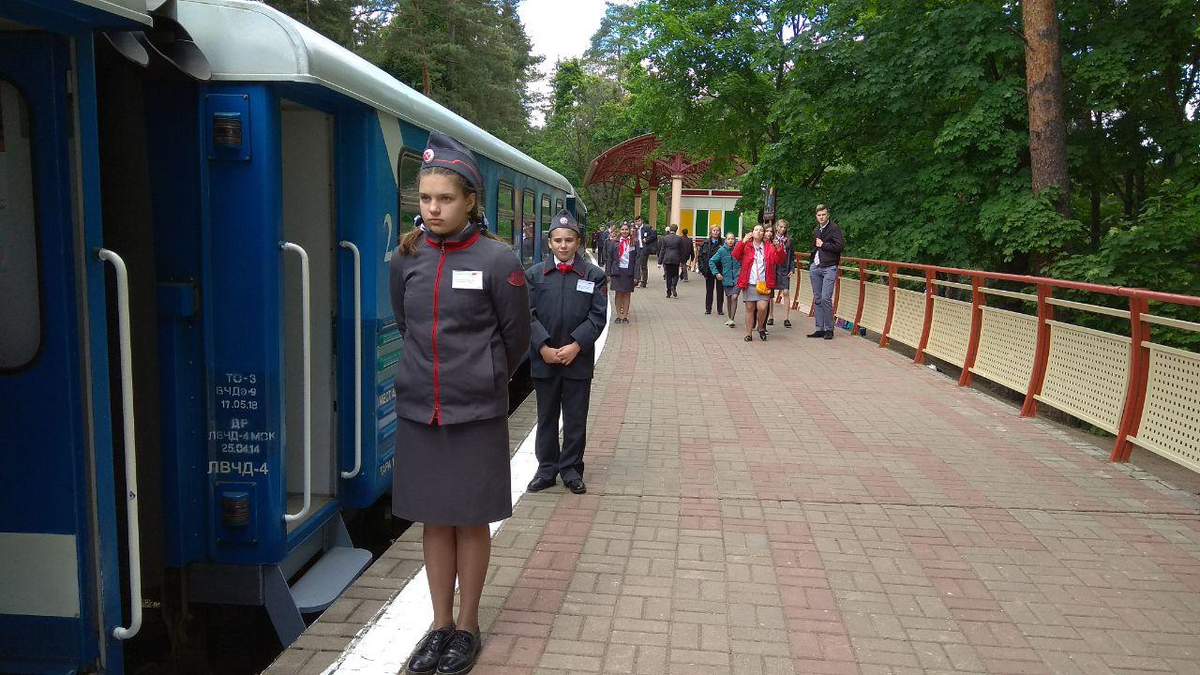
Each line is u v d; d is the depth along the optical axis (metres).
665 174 39.62
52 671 3.03
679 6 23.53
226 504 3.88
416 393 3.13
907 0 15.56
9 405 2.91
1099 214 15.98
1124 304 11.95
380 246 4.65
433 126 5.60
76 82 2.82
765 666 3.26
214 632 4.44
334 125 4.43
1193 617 3.69
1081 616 3.70
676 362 10.83
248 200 3.75
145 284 3.56
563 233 5.26
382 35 35.06
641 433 7.03
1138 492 5.46
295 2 26.41
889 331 12.11
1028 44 12.82
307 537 4.23
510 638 3.47
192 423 3.86
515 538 4.61
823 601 3.84
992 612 3.73
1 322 2.88
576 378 5.38
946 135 13.98
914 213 15.40
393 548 4.55
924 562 4.30
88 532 2.97
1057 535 4.68
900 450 6.50
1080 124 14.94
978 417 7.66
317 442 4.60
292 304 4.48
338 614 3.71
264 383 3.83
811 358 11.18
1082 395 6.88
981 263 14.93
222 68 3.69
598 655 3.33
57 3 2.59
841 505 5.19
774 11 20.97
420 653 3.20
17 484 2.95
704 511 5.07
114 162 3.41
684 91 23.89
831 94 15.83
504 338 3.23
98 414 2.97
